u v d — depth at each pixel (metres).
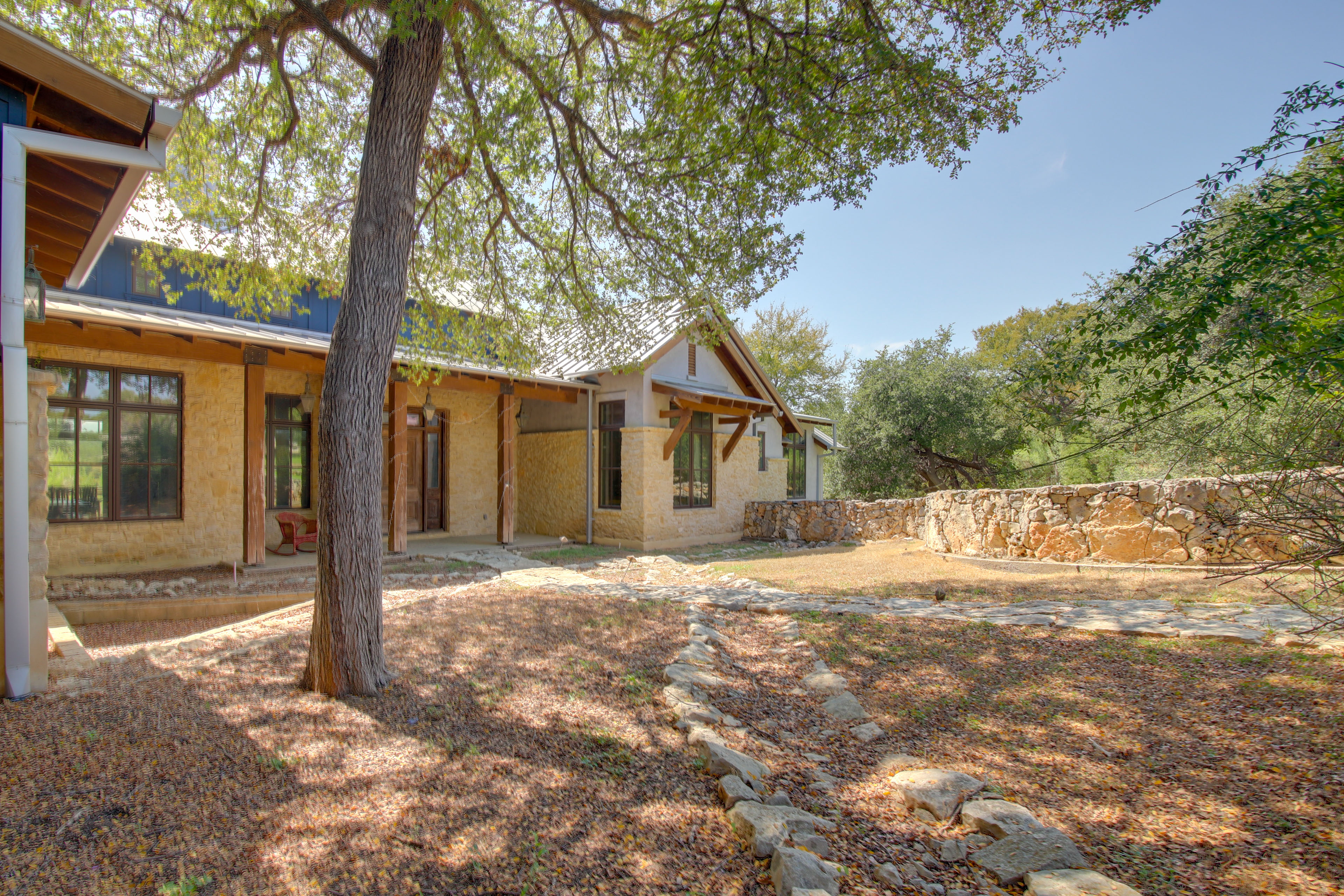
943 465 25.33
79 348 8.94
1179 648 4.99
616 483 14.87
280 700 4.46
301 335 11.37
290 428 12.17
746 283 8.77
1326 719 3.61
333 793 3.22
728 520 17.22
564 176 8.51
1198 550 7.79
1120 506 8.60
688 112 7.39
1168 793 3.18
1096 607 6.48
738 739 3.95
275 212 8.62
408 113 4.94
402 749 3.72
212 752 3.62
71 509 9.20
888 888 2.57
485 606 7.52
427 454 14.45
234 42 7.23
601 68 8.57
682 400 14.12
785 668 5.47
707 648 5.83
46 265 6.73
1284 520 3.76
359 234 4.82
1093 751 3.66
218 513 10.38
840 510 16.11
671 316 10.64
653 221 8.89
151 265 9.06
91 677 4.94
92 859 2.65
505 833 2.90
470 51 6.38
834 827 3.01
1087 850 2.79
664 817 3.05
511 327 10.17
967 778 3.38
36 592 4.48
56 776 3.30
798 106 6.86
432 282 9.84
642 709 4.36
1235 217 3.63
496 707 4.38
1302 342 3.38
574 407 15.65
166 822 2.93
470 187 9.16
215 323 10.30
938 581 8.90
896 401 24.08
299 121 8.31
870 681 5.00
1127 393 4.39
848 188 7.45
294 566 10.14
